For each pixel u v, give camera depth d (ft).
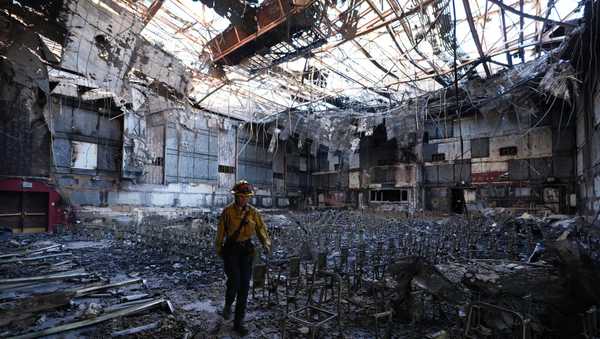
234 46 38.93
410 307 15.38
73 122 64.13
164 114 76.64
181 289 21.02
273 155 118.93
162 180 81.25
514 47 44.93
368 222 60.44
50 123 57.16
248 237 15.11
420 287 15.46
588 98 53.72
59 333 14.03
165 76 41.78
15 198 52.75
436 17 35.53
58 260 30.17
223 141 99.60
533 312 12.85
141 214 68.59
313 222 61.21
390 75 59.67
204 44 41.78
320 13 33.50
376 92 69.46
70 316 16.10
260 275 17.42
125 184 73.15
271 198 115.75
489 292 13.19
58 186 60.85
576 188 75.82
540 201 81.71
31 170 54.70
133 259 30.58
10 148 52.08
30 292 20.33
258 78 58.13
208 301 18.67
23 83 36.73
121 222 57.11
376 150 115.24
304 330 13.84
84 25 30.96
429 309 16.51
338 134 98.94
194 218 62.85
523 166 85.10
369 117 88.89
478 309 12.37
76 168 64.39
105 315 15.66
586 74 49.83
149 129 77.92
